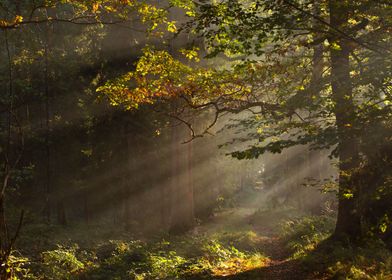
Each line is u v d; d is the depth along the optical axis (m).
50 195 28.20
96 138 28.11
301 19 9.01
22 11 21.94
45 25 27.72
